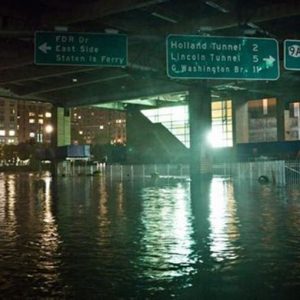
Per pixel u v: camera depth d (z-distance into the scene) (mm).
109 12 32031
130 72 40812
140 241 13922
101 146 115625
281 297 8180
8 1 31625
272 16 33281
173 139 85562
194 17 36188
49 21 33719
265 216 19422
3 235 15359
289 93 70438
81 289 8859
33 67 49625
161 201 27531
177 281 9320
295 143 66438
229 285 8984
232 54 27547
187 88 60625
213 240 13922
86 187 43219
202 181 50406
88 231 16062
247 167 51312
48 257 11805
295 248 12570
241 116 73688
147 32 37500
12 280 9586
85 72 53656
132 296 8352
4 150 159625
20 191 38938
